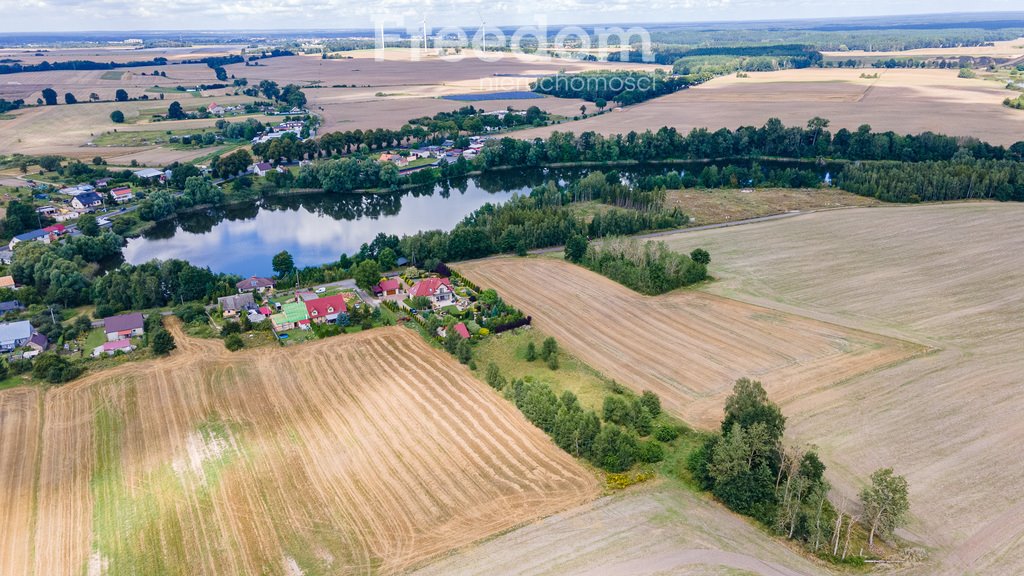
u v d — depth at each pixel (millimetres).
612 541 62750
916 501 67062
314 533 64750
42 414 87188
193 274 122375
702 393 88500
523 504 68375
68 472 75188
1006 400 84062
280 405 88062
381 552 62188
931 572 58562
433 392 90562
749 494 66250
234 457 76938
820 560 60375
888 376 90625
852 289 121875
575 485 71312
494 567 59844
